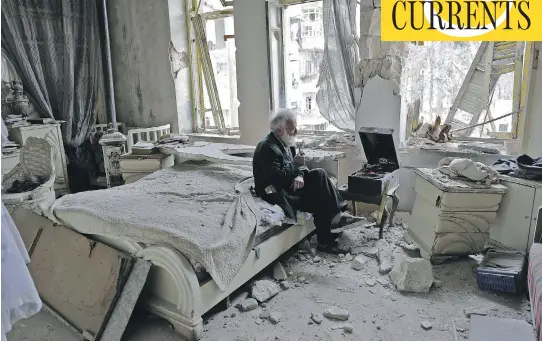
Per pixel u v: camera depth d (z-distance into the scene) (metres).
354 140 3.64
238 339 1.94
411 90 3.42
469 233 2.55
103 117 5.16
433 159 3.27
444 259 2.61
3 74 4.19
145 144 3.81
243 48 4.14
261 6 3.91
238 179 3.06
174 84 4.68
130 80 5.05
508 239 2.59
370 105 3.37
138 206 2.38
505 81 3.14
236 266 2.12
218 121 4.77
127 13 4.84
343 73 3.56
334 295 2.32
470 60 3.23
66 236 2.26
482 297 2.25
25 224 2.50
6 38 4.17
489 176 2.50
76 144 4.76
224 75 4.84
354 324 2.05
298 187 2.74
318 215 2.85
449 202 2.46
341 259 2.77
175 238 1.92
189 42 4.73
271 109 4.12
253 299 2.25
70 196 2.59
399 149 3.35
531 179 2.44
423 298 2.27
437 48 3.30
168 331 2.01
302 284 2.46
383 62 3.24
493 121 3.13
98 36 4.88
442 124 3.41
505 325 1.93
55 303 2.12
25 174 3.20
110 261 2.00
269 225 2.46
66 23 4.55
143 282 1.91
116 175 4.16
